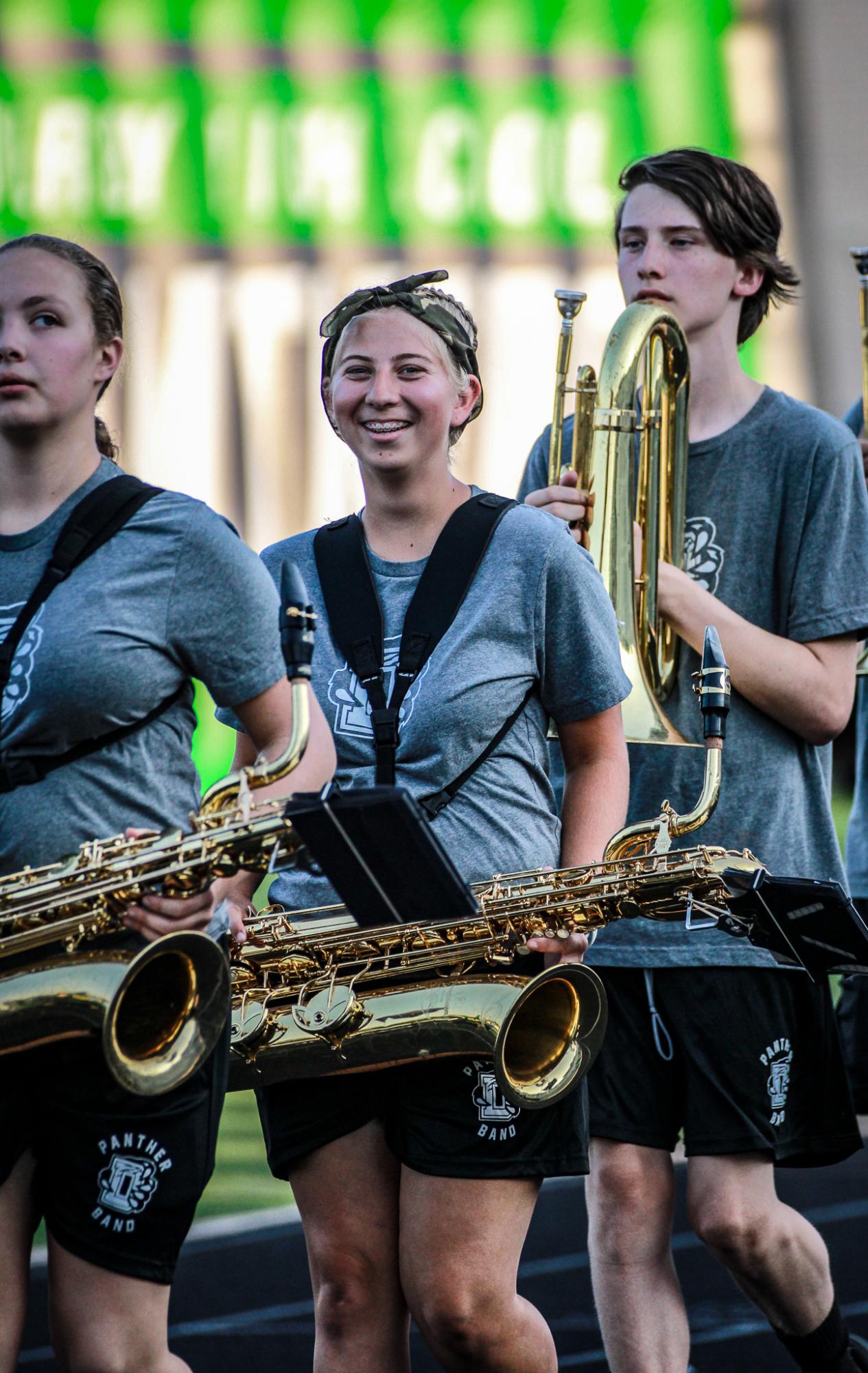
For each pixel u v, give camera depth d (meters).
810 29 76.25
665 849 13.59
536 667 14.15
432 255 71.00
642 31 73.38
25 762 11.71
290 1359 20.27
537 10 72.12
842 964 12.63
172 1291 22.95
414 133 70.81
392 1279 13.95
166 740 12.12
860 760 19.98
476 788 13.82
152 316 68.31
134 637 11.77
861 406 20.86
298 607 11.61
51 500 12.12
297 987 13.94
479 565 14.12
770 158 76.12
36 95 67.38
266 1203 27.12
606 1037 16.39
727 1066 16.25
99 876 11.59
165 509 12.04
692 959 16.22
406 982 13.84
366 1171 13.84
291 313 69.44
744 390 17.64
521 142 71.81
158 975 11.59
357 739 14.00
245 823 11.57
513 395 71.44
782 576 17.30
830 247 76.81
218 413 68.62
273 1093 14.02
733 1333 20.95
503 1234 13.41
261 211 69.25
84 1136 11.75
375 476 14.45
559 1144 13.55
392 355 14.23
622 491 16.81
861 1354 17.19
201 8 68.62
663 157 17.73
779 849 17.00
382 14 70.25
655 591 16.75
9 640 11.77
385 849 10.67
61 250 12.14
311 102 69.56
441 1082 13.40
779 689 16.77
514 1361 13.46
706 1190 16.28
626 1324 16.08
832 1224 25.45
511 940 13.80
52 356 11.89
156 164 68.25
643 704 16.22
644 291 17.55
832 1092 16.91
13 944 11.82
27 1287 12.01
